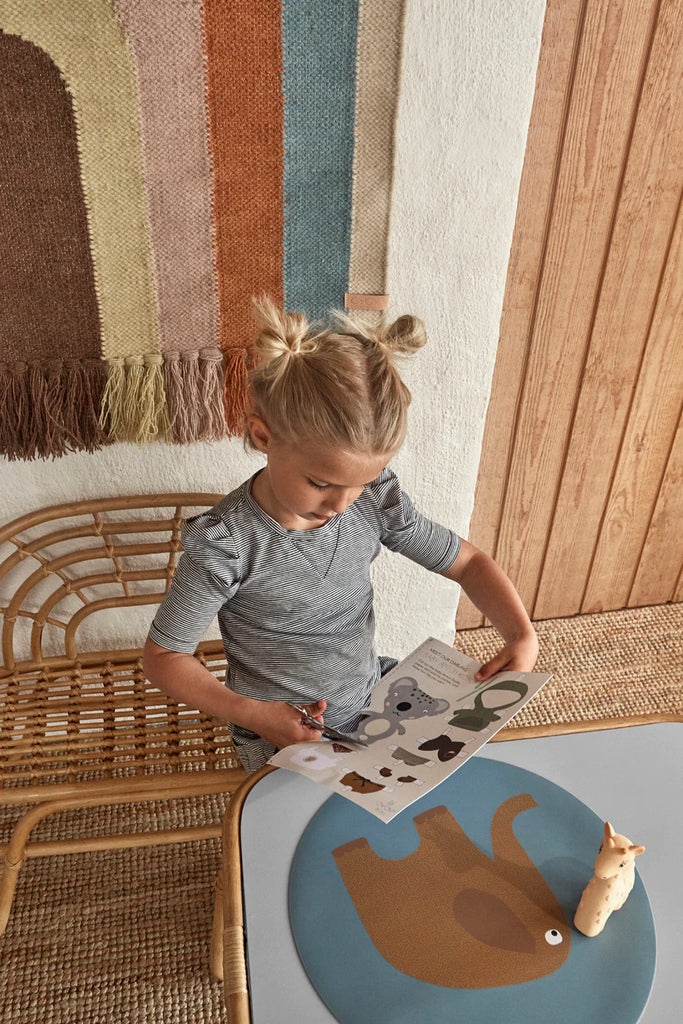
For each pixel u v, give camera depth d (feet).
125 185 3.76
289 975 2.36
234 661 3.88
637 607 7.02
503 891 2.60
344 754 2.91
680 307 5.29
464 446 5.01
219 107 3.66
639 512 6.37
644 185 4.71
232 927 2.46
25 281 3.86
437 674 3.26
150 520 4.79
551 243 4.84
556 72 4.25
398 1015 2.26
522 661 3.38
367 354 2.93
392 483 3.68
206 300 4.11
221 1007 4.28
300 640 3.70
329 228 4.07
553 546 6.42
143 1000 4.31
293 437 2.89
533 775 2.98
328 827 2.79
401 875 2.63
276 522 3.35
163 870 4.97
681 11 4.15
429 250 4.23
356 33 3.61
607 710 6.09
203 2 3.42
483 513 6.10
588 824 2.80
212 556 3.30
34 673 4.66
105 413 4.29
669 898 2.57
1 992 4.35
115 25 3.40
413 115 3.83
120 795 3.89
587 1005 2.28
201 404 4.33
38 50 3.41
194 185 3.82
